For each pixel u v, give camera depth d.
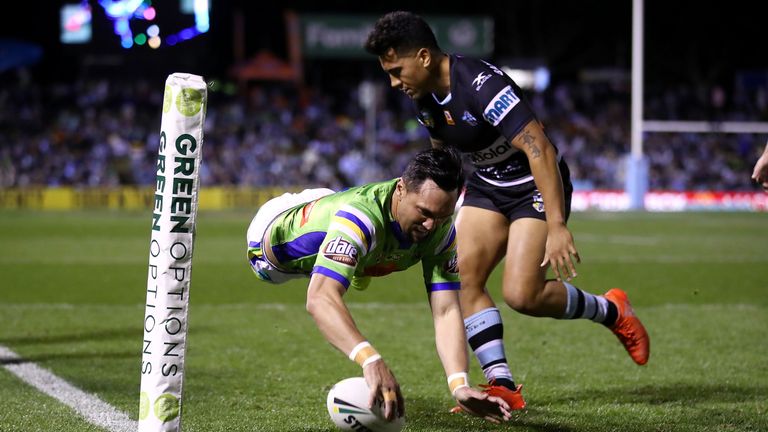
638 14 50.91
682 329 14.98
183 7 45.84
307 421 9.11
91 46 62.41
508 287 9.59
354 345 6.68
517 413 9.46
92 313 16.67
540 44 81.56
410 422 9.09
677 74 79.94
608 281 21.88
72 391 10.37
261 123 66.62
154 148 61.09
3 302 18.06
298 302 18.38
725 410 9.55
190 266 6.96
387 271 8.01
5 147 59.56
